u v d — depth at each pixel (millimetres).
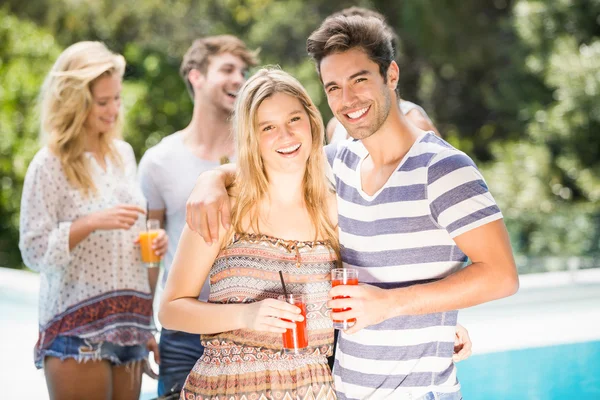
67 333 2934
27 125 10977
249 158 2375
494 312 4953
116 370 3115
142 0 13477
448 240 2229
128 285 3100
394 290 2125
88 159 3090
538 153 10594
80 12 13305
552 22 10977
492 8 13000
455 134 13359
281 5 14062
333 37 2264
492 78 13023
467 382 4129
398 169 2260
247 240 2355
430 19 12773
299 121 2373
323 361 2385
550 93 11664
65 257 2912
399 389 2238
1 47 11859
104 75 3102
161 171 3441
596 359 4316
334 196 2479
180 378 3205
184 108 13227
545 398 4121
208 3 13953
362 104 2264
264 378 2273
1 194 10906
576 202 10547
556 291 5125
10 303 5523
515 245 7195
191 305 2320
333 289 2131
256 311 2195
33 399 3854
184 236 2383
